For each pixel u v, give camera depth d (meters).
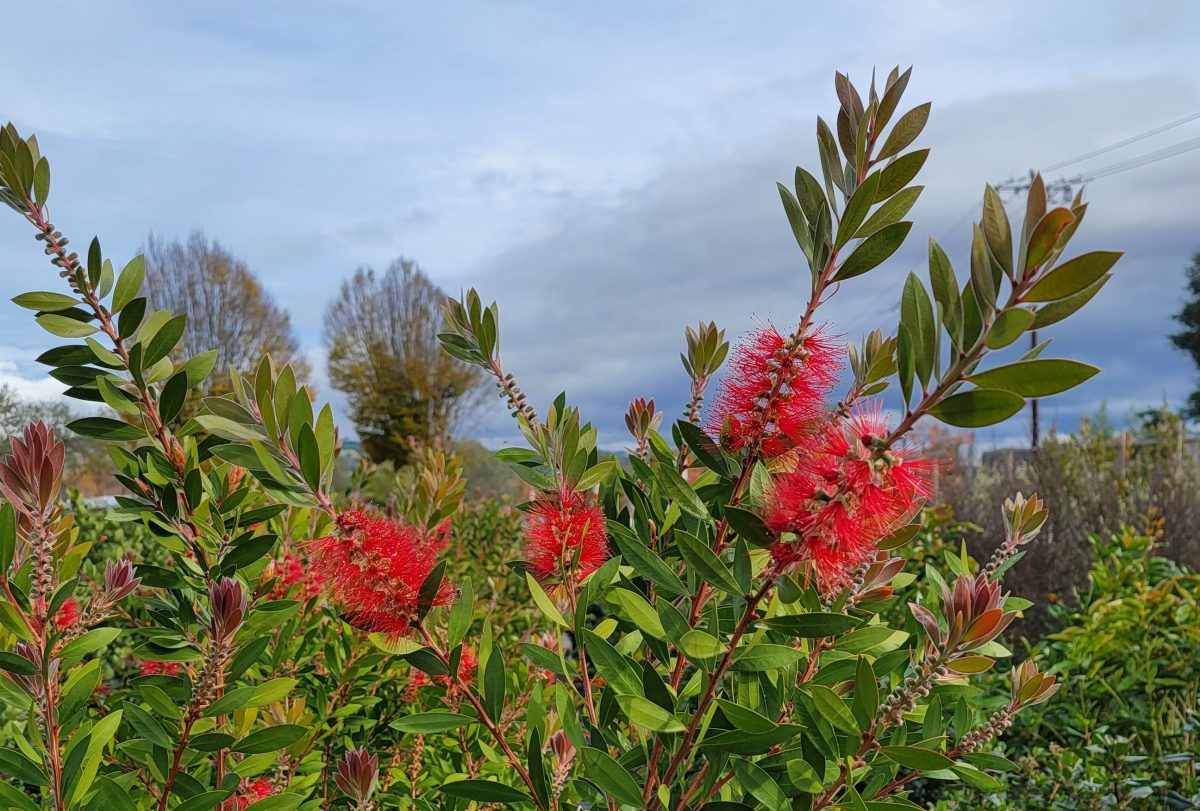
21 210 1.60
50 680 1.59
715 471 1.57
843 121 1.25
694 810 1.41
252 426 1.50
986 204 0.98
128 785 1.72
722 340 2.05
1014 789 3.68
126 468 1.81
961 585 1.34
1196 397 29.41
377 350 30.41
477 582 5.24
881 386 1.61
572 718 1.42
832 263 1.25
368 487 4.44
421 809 1.93
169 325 1.71
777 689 1.49
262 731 1.65
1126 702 4.42
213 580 1.79
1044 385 0.96
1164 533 7.13
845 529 1.13
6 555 1.54
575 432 1.74
